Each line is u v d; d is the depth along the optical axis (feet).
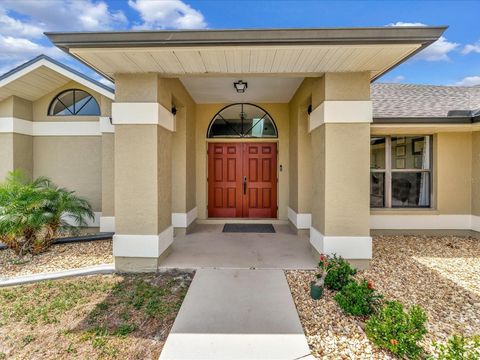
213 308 10.19
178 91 17.71
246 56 11.79
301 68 13.08
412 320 7.85
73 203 17.71
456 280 12.71
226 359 7.79
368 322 8.54
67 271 13.51
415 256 16.05
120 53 11.48
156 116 13.61
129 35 10.72
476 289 11.82
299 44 10.75
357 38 10.51
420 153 21.70
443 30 10.36
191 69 13.17
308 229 19.97
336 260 12.31
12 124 22.17
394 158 21.70
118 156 13.67
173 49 11.15
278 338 8.60
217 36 10.64
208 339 8.57
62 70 21.39
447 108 20.97
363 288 9.93
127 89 13.61
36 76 21.84
